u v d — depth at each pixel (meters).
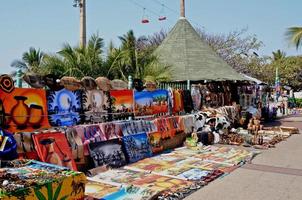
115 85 9.84
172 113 12.39
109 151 8.40
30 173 4.93
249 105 19.69
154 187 6.68
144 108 10.95
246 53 40.59
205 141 11.85
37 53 19.11
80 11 16.55
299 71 48.25
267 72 43.31
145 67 14.93
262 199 6.25
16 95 6.96
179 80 15.88
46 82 7.68
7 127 6.76
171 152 10.29
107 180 7.10
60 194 4.62
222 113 13.84
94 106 8.98
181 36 18.64
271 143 12.33
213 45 40.03
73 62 13.82
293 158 9.85
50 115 7.69
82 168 7.73
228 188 6.86
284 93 31.16
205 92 14.70
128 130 9.35
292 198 6.32
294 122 21.34
